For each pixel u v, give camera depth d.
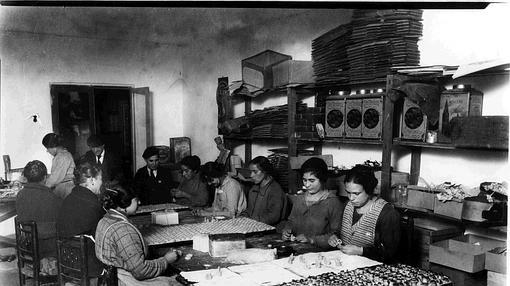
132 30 6.12
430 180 3.47
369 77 3.49
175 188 5.21
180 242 2.84
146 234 3.01
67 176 4.99
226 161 5.66
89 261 2.62
